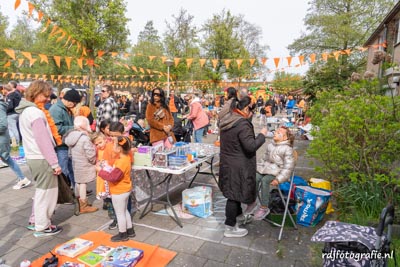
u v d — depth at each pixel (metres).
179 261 2.78
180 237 3.25
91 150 3.74
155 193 4.35
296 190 3.65
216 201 4.39
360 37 22.20
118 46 12.80
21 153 7.05
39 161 3.06
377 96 3.92
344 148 4.06
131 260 2.62
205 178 5.51
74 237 3.25
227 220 3.19
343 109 4.06
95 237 3.22
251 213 3.71
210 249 3.00
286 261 2.78
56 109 3.91
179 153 3.73
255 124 16.14
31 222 3.40
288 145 3.46
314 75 12.98
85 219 3.72
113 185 3.01
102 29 11.89
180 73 21.25
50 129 3.49
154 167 3.39
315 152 4.32
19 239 3.19
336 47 23.77
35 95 3.15
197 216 3.82
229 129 3.01
